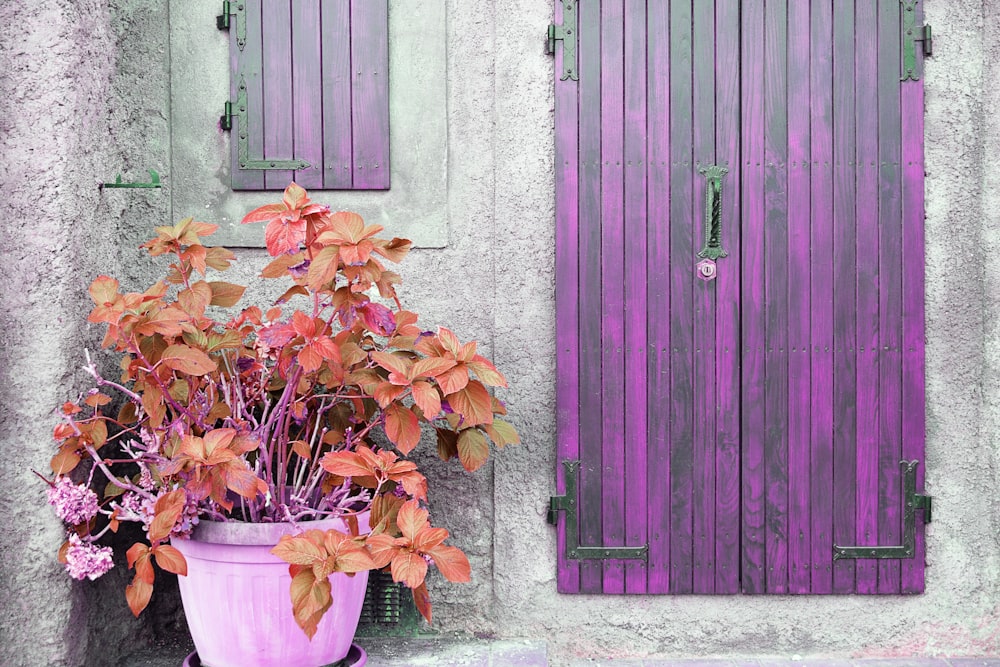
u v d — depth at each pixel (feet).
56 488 8.35
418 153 10.93
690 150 10.69
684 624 10.75
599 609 10.77
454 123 10.93
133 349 8.09
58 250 9.09
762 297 10.68
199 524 8.50
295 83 10.89
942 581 10.68
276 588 8.54
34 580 8.93
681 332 10.70
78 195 9.31
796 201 10.65
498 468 10.80
